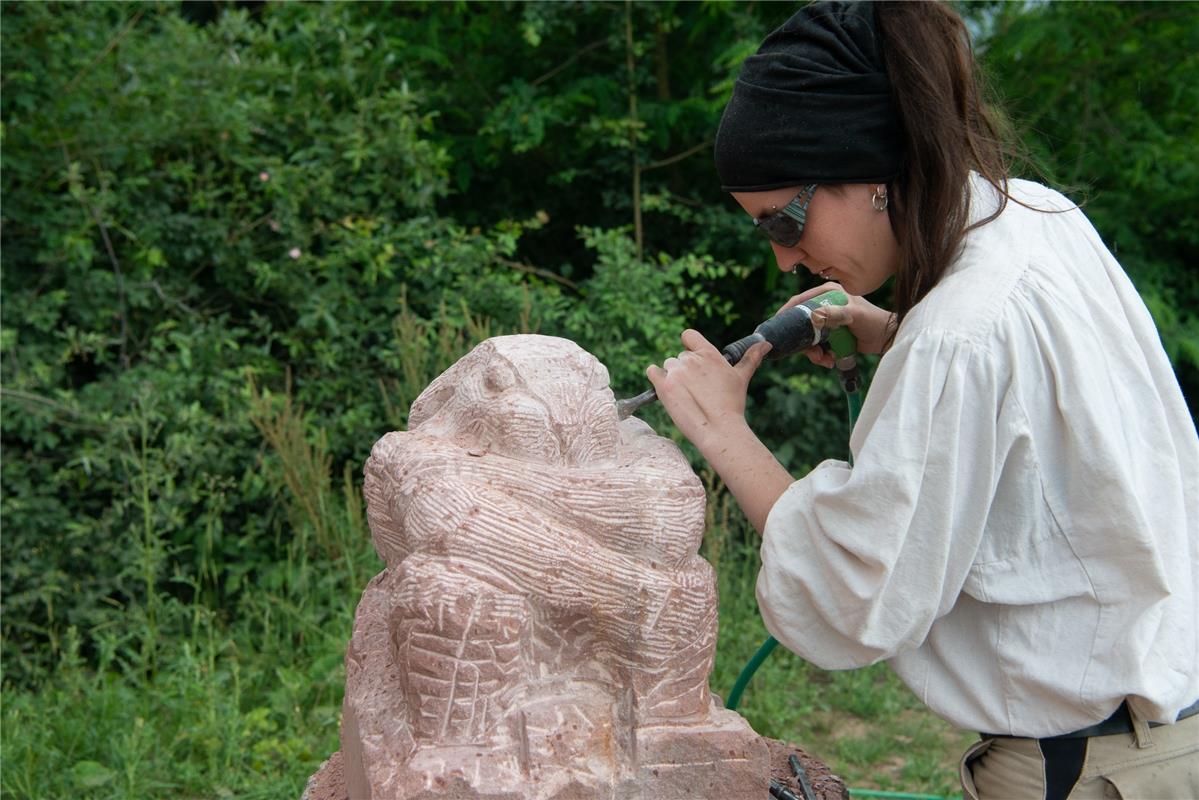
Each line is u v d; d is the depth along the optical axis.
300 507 3.91
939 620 1.54
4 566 3.69
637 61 4.82
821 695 3.83
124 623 3.80
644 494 1.71
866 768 3.37
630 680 1.70
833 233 1.54
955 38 1.47
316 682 3.46
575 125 4.82
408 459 1.74
